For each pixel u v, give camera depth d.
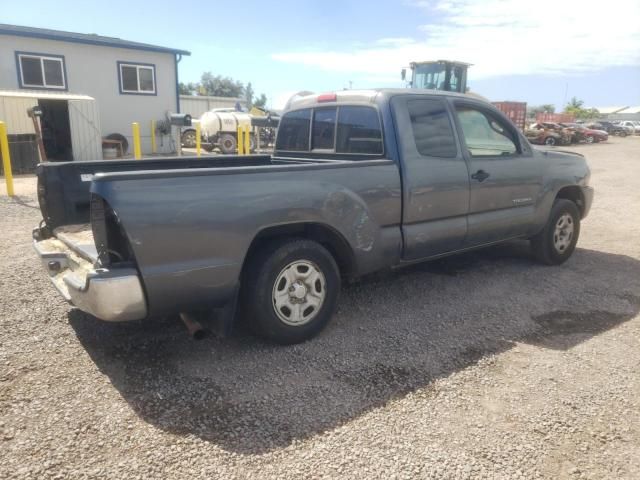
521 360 3.62
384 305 4.64
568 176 5.86
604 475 2.49
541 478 2.46
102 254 3.08
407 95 4.53
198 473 2.46
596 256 6.43
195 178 3.19
